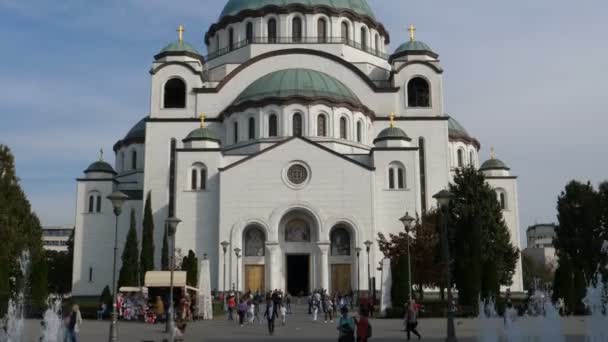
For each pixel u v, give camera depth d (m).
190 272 62.66
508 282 66.31
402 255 54.28
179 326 30.09
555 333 33.94
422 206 75.50
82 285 74.81
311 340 36.25
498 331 38.62
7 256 60.53
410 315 34.47
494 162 84.75
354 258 67.69
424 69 79.50
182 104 80.06
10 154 68.88
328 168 69.06
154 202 75.00
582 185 73.38
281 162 69.38
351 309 61.97
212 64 87.06
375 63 86.25
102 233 76.06
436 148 77.19
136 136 89.88
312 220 68.88
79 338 37.34
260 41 83.38
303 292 70.50
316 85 75.12
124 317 53.41
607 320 30.20
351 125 74.88
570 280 54.81
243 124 74.81
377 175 70.31
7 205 66.31
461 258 53.19
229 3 90.12
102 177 77.75
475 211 60.81
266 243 67.88
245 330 43.03
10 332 38.88
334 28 84.06
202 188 70.94
